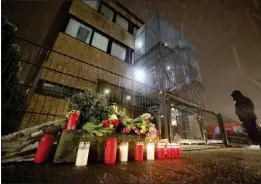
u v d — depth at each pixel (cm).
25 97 377
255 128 402
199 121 594
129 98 579
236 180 116
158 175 127
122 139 221
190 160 224
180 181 110
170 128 425
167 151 249
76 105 216
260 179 120
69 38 655
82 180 108
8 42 262
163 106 452
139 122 263
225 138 636
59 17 818
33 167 141
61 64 565
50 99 475
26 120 407
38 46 268
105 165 168
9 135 183
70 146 172
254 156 287
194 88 839
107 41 863
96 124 204
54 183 99
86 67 638
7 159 158
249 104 425
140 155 214
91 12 841
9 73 281
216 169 157
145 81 810
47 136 179
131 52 992
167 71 771
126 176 122
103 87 624
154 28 891
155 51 793
